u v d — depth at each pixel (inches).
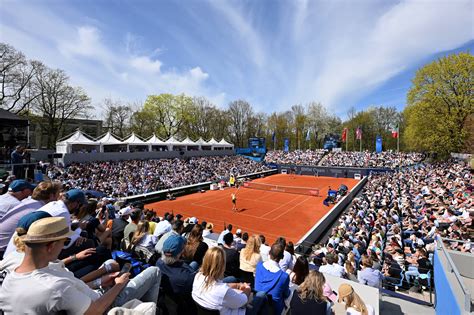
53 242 89.0
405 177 1235.2
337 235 577.3
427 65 1374.3
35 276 85.9
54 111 1588.3
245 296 137.9
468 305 158.7
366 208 821.2
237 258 225.3
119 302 118.3
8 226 155.3
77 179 1056.8
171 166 1638.8
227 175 1764.3
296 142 3097.9
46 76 1531.7
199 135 2832.2
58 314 87.3
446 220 526.9
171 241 152.5
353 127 2972.4
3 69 1237.7
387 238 533.0
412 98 1441.9
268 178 1951.3
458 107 1304.1
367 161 1951.3
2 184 366.3
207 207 1102.4
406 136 1573.6
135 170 1409.9
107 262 137.6
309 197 1314.0
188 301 142.8
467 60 1251.8
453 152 1450.5
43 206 160.7
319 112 3011.8
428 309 268.4
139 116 2331.4
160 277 144.2
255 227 860.6
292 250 280.5
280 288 162.7
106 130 2365.9
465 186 771.4
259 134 3211.1
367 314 169.6
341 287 183.2
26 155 605.3
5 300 84.3
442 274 231.8
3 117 714.8
